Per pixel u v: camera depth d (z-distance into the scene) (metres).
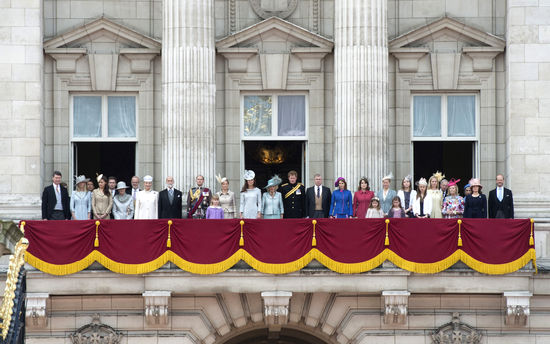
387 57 139.38
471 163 144.75
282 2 143.88
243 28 143.00
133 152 143.75
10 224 78.94
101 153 143.38
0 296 123.88
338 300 126.44
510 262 123.88
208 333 126.31
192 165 137.12
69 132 142.50
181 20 137.88
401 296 123.62
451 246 123.56
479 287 124.62
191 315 126.00
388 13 144.00
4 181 137.00
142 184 142.62
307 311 126.62
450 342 126.75
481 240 123.81
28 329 125.00
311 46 143.12
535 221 134.62
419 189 129.38
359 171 137.38
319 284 123.50
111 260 122.38
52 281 123.19
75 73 142.38
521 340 127.50
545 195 137.75
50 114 142.25
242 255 122.62
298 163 144.50
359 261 122.88
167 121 137.75
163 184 137.75
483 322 127.38
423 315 126.88
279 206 130.38
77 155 143.25
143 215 128.38
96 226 122.75
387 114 138.88
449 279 124.38
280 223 123.00
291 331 145.50
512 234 124.00
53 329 125.38
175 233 122.75
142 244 122.56
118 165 143.50
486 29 143.62
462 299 127.19
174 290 123.19
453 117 144.62
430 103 144.75
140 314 125.81
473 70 143.62
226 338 129.62
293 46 143.50
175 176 137.00
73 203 130.62
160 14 143.62
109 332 125.56
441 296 126.88
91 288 123.19
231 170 143.00
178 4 138.00
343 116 138.38
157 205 129.62
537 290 127.06
